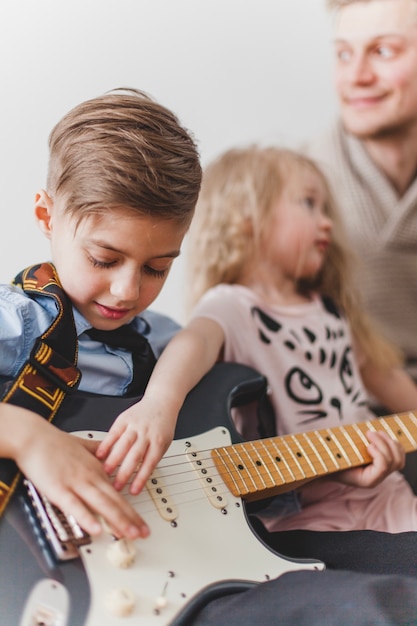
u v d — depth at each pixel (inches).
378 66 57.6
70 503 26.5
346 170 58.1
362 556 35.4
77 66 51.3
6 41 49.4
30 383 31.1
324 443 38.2
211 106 55.9
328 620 25.4
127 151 31.6
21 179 49.1
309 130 59.1
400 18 57.2
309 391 45.9
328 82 59.4
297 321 49.1
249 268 51.8
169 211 31.6
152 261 32.3
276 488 34.4
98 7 52.1
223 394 37.4
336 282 55.0
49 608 25.4
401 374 56.3
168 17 54.2
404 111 58.1
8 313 32.4
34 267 35.4
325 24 59.1
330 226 54.6
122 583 26.7
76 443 28.6
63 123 34.0
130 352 36.9
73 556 26.6
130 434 30.2
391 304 58.0
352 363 51.3
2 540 26.8
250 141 57.3
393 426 41.5
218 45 56.0
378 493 42.9
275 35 58.0
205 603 27.5
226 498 31.9
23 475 28.5
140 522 27.3
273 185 52.9
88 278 32.2
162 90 54.1
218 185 53.8
